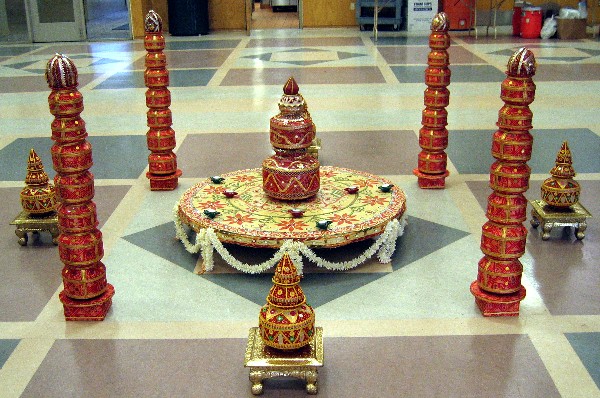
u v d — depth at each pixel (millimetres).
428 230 4543
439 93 5145
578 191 4312
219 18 17172
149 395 2863
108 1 16969
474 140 6734
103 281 3463
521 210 3283
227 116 7938
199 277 3932
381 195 4438
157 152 5305
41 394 2883
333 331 3332
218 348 3203
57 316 3512
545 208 4406
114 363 3094
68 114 3090
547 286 3746
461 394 2836
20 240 4387
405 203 4434
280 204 4301
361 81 9992
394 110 8086
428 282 3828
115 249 4309
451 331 3312
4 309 3592
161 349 3201
